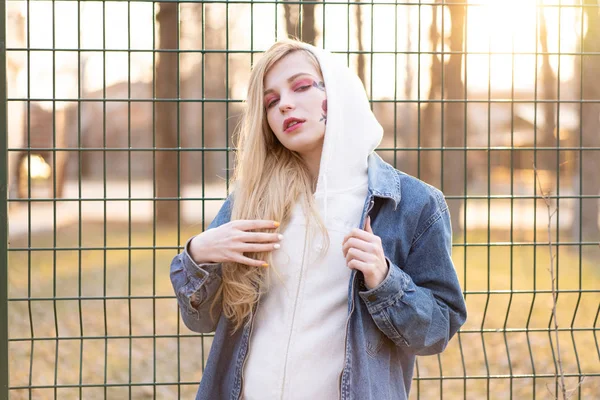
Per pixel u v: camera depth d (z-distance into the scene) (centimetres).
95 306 768
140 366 540
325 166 194
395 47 278
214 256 189
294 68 197
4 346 245
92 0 271
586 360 553
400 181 203
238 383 194
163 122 1505
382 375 191
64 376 523
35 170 1384
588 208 1177
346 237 184
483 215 1316
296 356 188
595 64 1098
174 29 1360
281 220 196
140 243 1276
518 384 494
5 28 242
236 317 197
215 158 1623
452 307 198
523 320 691
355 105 201
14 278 920
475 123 1466
